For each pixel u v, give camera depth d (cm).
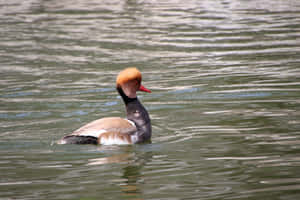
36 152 1058
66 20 3022
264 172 916
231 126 1235
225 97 1503
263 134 1157
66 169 960
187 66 1919
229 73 1789
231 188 849
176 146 1101
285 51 2100
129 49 2236
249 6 3359
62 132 1204
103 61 2030
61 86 1675
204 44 2297
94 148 1081
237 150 1055
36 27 2808
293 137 1123
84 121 1302
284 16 2938
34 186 880
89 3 3716
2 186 881
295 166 940
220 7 3350
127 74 1180
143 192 843
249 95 1511
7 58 2100
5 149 1077
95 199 820
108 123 1130
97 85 1688
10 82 1728
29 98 1530
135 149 1081
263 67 1853
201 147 1088
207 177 905
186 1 3669
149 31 2625
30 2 3831
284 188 838
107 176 921
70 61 2039
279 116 1294
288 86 1583
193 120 1301
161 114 1366
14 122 1287
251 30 2567
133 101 1192
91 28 2744
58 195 838
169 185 872
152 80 1739
